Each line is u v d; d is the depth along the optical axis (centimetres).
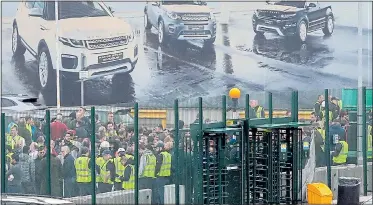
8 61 9275
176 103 5297
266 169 5416
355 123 6219
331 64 10138
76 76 9225
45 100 9175
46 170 4978
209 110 5322
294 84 10050
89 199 5050
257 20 9950
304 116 5847
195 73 9731
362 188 6259
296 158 5544
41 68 9212
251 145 5447
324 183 6000
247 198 5391
